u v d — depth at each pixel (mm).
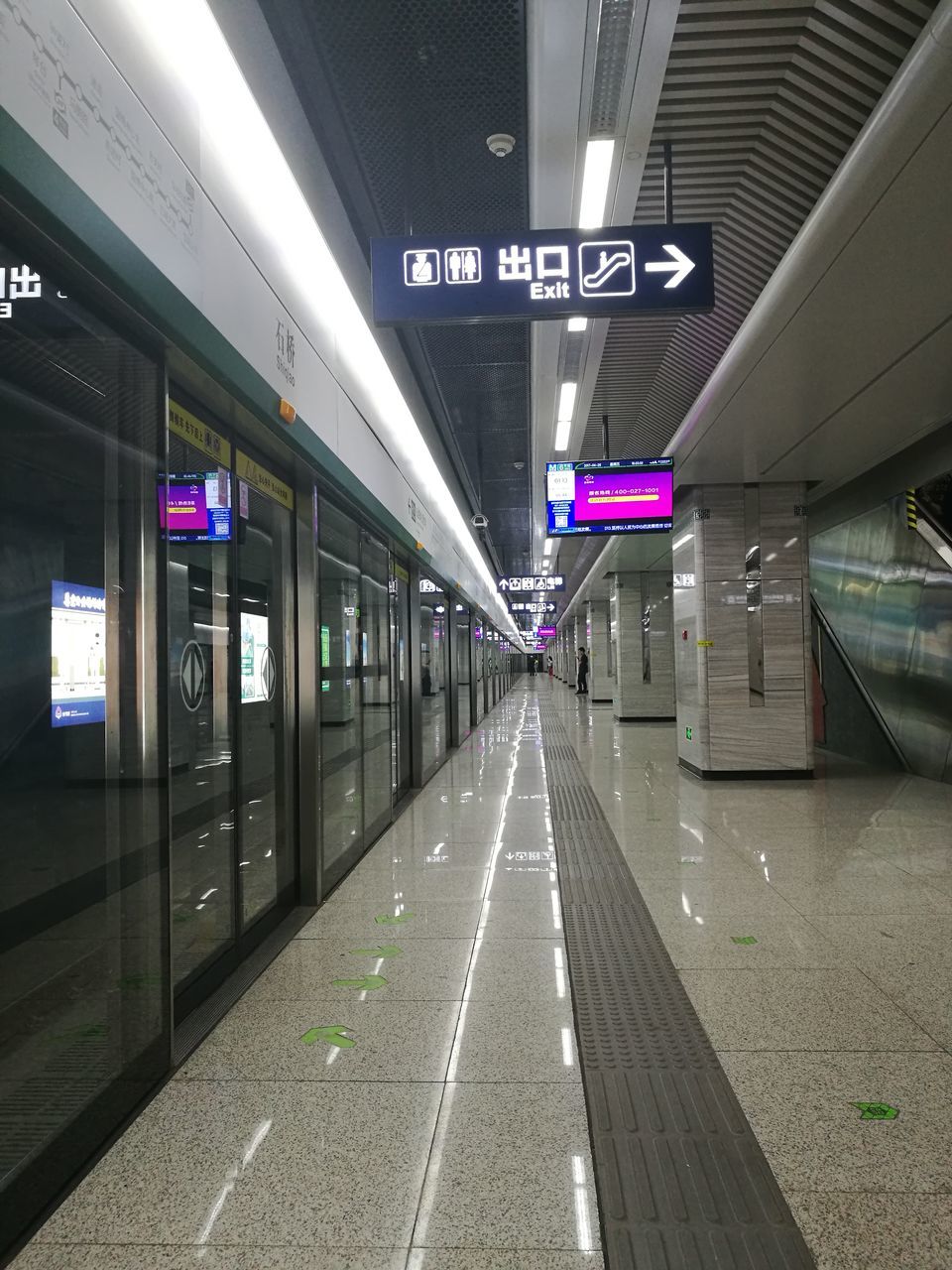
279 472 4211
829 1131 2219
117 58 2082
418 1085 2518
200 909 3346
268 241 3330
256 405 3193
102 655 2385
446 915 4262
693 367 6570
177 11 2441
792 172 3855
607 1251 1758
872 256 3662
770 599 8688
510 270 3426
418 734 8656
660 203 4188
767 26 2998
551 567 20547
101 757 2375
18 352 1996
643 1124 2260
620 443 9164
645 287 3414
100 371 2256
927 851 5449
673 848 5648
